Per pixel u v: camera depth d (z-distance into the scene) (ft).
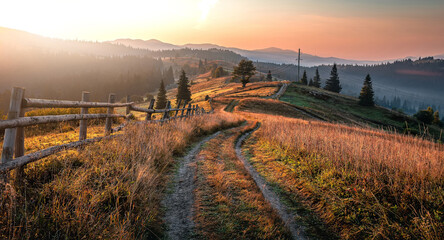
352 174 15.14
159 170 15.58
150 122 24.91
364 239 10.12
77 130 23.44
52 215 7.41
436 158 16.39
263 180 17.31
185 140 25.70
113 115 19.17
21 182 8.98
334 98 227.81
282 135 29.81
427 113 171.73
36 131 21.74
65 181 9.32
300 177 17.17
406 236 9.66
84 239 7.18
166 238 8.87
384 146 20.67
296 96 209.77
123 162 13.08
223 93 237.66
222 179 15.10
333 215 11.89
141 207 10.08
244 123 67.92
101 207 9.07
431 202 11.10
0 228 6.46
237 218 10.78
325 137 24.61
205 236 9.30
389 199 12.04
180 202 12.01
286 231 10.18
